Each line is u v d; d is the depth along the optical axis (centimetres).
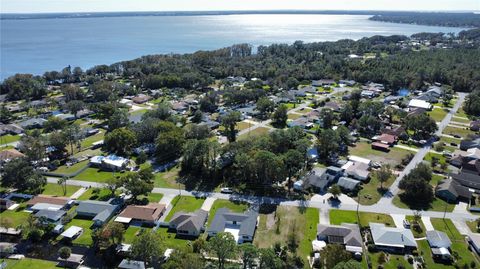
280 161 10981
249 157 11344
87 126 17062
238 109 19462
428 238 8462
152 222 9262
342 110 17612
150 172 11206
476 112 18350
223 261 7275
